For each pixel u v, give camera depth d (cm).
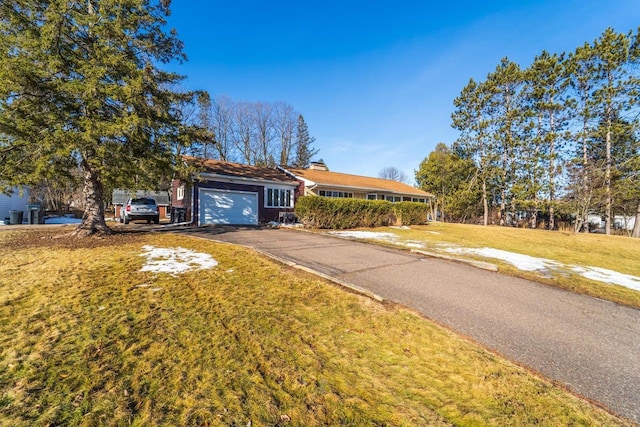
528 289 538
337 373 255
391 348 303
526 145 2277
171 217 1791
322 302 418
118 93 764
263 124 3319
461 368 271
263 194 1667
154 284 466
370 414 207
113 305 379
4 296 398
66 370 243
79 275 501
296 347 295
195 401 212
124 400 211
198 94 1063
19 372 238
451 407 218
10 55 698
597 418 214
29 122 715
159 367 251
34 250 716
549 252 1027
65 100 766
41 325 319
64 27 748
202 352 277
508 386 246
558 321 401
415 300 450
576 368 287
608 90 1783
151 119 887
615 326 394
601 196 1791
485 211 2584
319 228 1330
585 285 583
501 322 388
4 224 1534
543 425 203
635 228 1812
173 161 987
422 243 1005
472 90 2514
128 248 746
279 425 194
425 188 3400
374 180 2556
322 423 197
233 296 426
